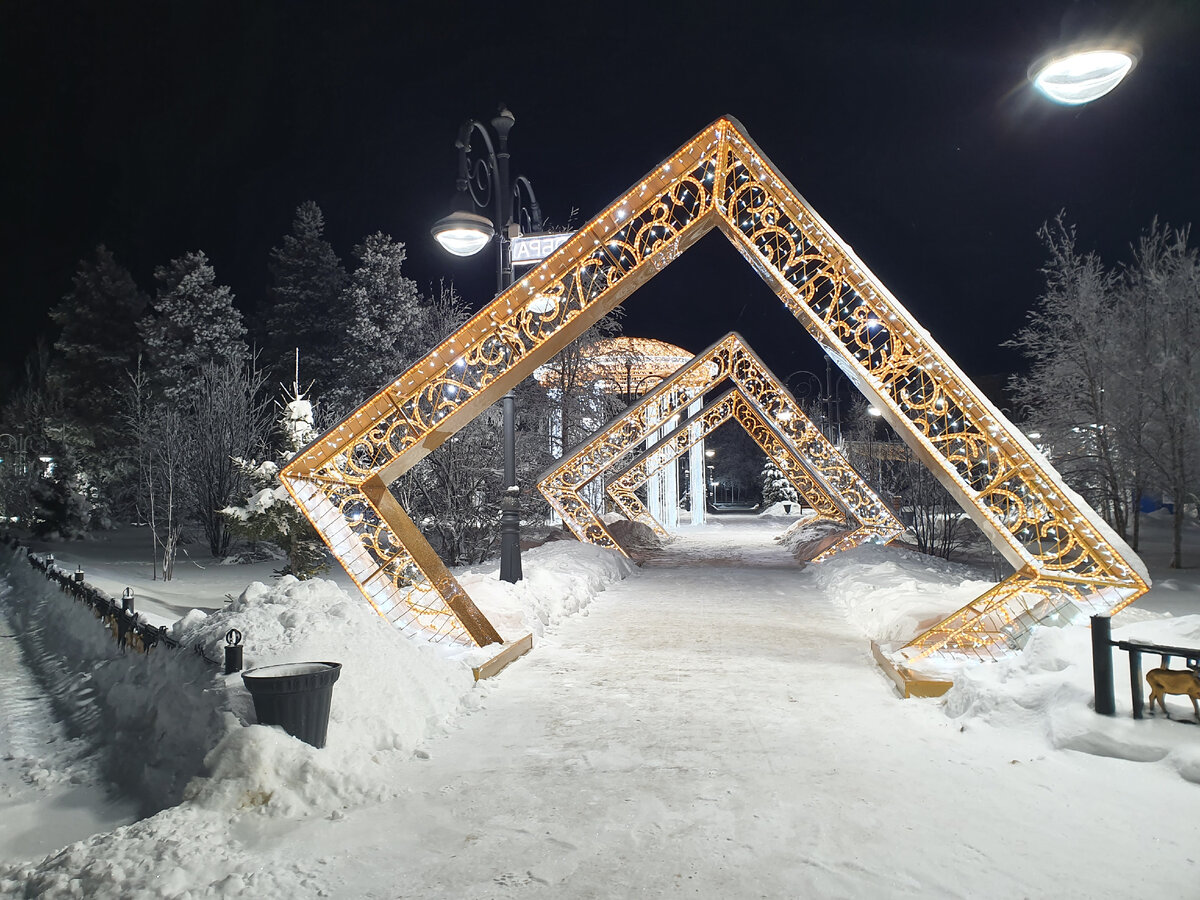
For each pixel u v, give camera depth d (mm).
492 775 5566
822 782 5359
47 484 32094
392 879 4074
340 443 9227
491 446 23609
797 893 3898
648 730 6594
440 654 8430
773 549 28109
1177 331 21281
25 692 8680
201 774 5090
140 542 31922
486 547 23031
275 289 42781
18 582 17391
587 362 32438
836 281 8898
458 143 12328
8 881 4145
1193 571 19094
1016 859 4219
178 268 42000
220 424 26516
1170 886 3922
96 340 43656
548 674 8672
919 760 5777
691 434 32156
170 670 6801
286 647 6707
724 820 4766
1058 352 24250
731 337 25484
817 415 42250
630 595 15633
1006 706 6426
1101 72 6461
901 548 21781
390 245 39188
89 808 5348
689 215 9266
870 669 8844
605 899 3867
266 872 4129
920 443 8547
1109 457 23062
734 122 8766
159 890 3918
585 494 31797
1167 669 5648
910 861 4211
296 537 13062
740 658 9477
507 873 4137
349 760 5461
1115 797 4988
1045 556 8133
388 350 38469
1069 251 23875
